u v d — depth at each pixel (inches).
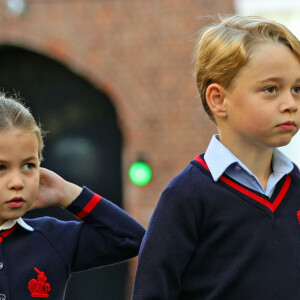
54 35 976.9
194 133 964.0
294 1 958.4
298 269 306.0
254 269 304.5
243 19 317.1
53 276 332.8
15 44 982.4
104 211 355.6
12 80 1001.5
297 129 305.7
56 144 999.6
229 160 312.3
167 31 967.0
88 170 995.9
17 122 315.6
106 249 352.2
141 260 314.0
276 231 307.7
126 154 974.4
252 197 310.3
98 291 1005.8
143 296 308.3
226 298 306.3
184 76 964.6
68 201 355.9
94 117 994.7
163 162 968.9
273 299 302.5
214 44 315.3
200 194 312.0
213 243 309.7
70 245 344.2
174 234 310.7
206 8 960.9
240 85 306.3
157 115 970.1
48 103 1000.9
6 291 317.4
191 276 313.6
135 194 968.9
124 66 973.2
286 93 302.5
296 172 326.3
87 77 978.1
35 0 980.6
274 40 306.7
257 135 305.1
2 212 316.8
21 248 330.3
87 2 973.2
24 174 317.7
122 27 972.6
